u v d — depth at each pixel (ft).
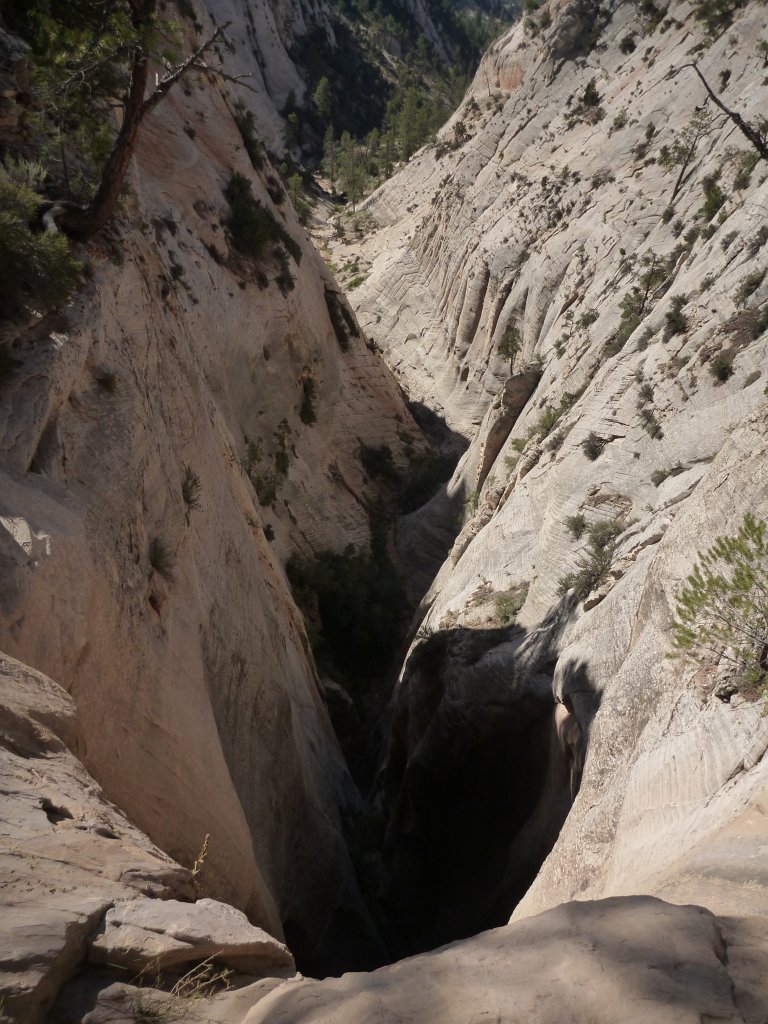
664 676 34.81
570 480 72.02
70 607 28.78
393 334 227.81
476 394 175.42
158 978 15.12
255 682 55.11
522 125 209.67
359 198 348.18
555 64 208.85
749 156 95.55
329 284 141.38
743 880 18.69
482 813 71.56
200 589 46.73
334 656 105.81
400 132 383.86
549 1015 12.50
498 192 203.62
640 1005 12.50
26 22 56.18
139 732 32.96
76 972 15.01
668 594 37.45
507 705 61.52
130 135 46.65
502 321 171.01
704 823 24.50
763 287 64.95
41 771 20.44
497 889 63.57
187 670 40.40
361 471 138.31
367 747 98.68
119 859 17.94
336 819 74.64
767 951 13.84
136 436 40.19
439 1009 12.91
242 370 100.53
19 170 46.50
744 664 28.71
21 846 17.19
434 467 144.46
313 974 59.98
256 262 110.42
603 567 58.44
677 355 69.21
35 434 33.19
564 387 99.45
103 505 35.40
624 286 113.60
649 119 156.46
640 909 14.79
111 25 46.09
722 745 27.48
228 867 37.50
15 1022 13.10
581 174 168.66
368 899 75.72
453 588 86.74
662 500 58.80
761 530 28.30
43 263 38.01
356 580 112.47
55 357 36.14
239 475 75.61
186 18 121.60
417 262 236.22
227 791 39.73
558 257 157.48
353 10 618.85
